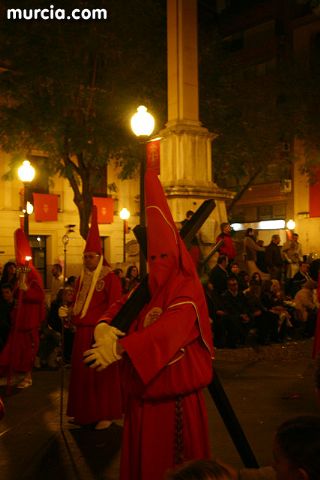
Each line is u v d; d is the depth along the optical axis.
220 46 25.20
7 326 10.20
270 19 39.19
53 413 7.32
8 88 20.95
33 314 8.94
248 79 27.77
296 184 37.25
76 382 6.57
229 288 12.75
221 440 6.16
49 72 20.12
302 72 28.67
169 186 14.61
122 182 33.75
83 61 21.14
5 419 7.05
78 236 32.28
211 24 39.88
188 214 12.54
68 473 5.24
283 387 8.75
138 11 20.53
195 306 3.34
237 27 41.12
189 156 14.84
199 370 3.38
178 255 3.42
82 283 6.77
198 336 3.40
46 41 20.11
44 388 8.85
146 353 3.16
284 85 28.48
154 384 3.33
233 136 25.27
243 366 10.47
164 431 3.38
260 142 27.42
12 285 11.00
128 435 3.48
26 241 8.77
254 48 40.22
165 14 21.55
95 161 21.91
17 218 29.94
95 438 6.24
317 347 8.81
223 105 24.09
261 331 13.01
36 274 9.00
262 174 33.28
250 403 7.78
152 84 21.11
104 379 6.50
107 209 30.83
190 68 15.22
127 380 3.44
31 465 5.43
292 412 7.31
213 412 7.30
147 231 3.46
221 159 25.52
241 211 41.84
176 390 3.32
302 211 37.03
